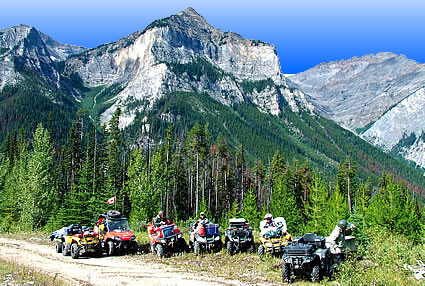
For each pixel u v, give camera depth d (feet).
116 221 65.98
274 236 53.62
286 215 190.70
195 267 49.88
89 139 211.82
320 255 40.42
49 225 144.66
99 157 193.98
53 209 156.25
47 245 77.20
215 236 61.05
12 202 170.40
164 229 61.05
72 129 224.94
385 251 49.55
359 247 50.57
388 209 136.87
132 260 57.11
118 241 62.34
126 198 193.77
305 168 256.93
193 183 265.95
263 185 297.53
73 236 62.69
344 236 44.39
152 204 163.53
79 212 149.28
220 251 61.57
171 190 244.63
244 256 56.49
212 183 273.54
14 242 82.53
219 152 252.83
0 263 52.54
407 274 41.60
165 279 43.16
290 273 40.42
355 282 37.27
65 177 233.14
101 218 67.31
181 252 61.62
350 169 253.85
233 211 215.31
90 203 152.46
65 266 52.85
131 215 161.48
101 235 64.18
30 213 149.79
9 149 269.44
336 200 152.66
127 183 171.63
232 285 39.37
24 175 164.45
